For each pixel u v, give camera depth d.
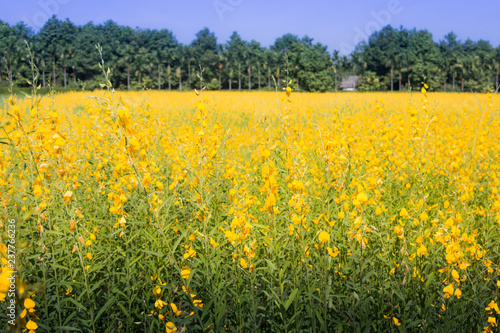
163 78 94.94
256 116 6.66
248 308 2.58
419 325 2.53
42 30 86.69
